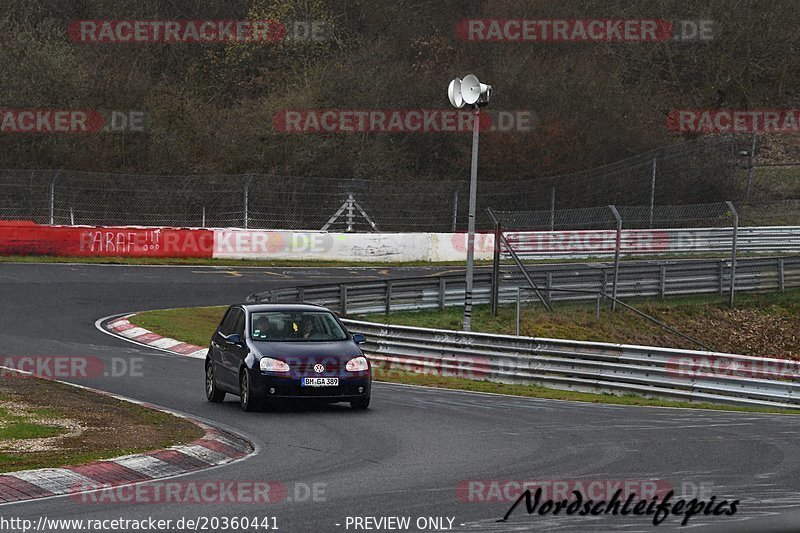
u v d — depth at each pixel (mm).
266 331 51500
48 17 182500
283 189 142375
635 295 107562
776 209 155500
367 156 161625
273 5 183500
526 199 150125
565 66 176000
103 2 183000
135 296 97812
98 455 34844
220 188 141125
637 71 191625
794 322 110125
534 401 57594
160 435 39500
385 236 135000
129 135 156375
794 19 188875
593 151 163000
